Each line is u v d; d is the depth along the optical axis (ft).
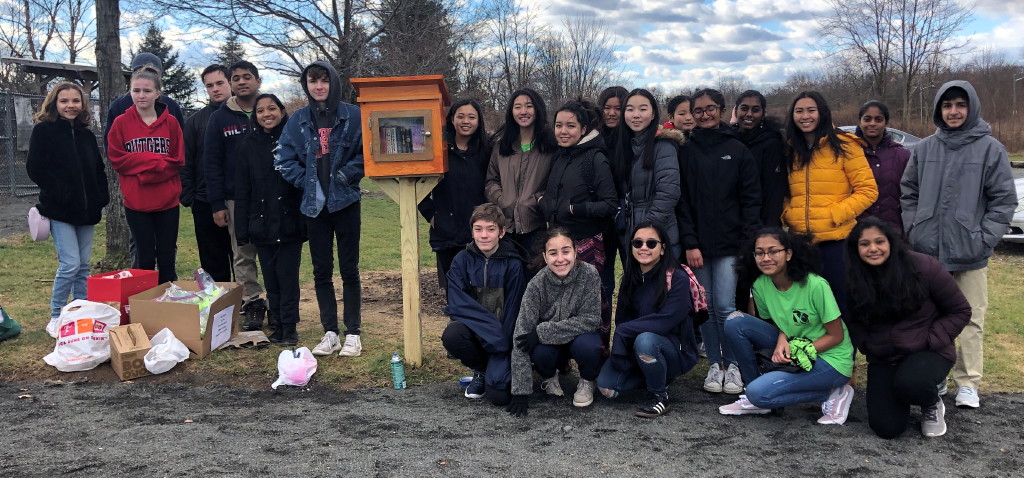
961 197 13.01
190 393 14.10
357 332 16.38
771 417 12.87
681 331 13.33
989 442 11.72
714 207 14.24
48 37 100.01
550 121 17.49
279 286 16.94
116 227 24.79
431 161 14.60
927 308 11.94
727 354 14.61
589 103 16.05
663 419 12.80
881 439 11.86
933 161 13.37
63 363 14.82
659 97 72.28
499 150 15.31
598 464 10.76
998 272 26.84
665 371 12.78
